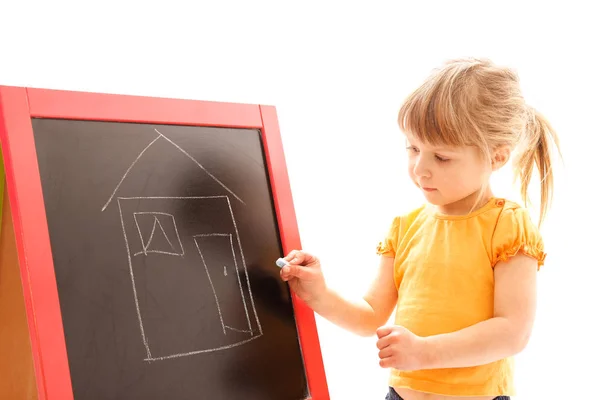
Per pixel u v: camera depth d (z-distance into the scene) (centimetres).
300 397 101
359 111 164
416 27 164
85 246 86
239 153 107
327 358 156
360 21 165
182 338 91
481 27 161
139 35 140
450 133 93
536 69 156
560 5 155
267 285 103
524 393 154
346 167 163
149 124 98
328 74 162
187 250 96
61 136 89
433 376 97
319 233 160
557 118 153
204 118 104
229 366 94
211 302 95
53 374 79
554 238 153
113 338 85
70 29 132
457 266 98
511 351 94
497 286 96
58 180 87
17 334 89
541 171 107
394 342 92
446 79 96
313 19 161
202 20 148
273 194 108
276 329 101
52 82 129
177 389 89
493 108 96
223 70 150
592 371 149
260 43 155
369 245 163
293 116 159
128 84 138
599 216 151
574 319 151
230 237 101
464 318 97
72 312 83
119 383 84
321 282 105
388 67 165
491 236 97
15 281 89
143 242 92
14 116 85
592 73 152
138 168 95
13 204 82
